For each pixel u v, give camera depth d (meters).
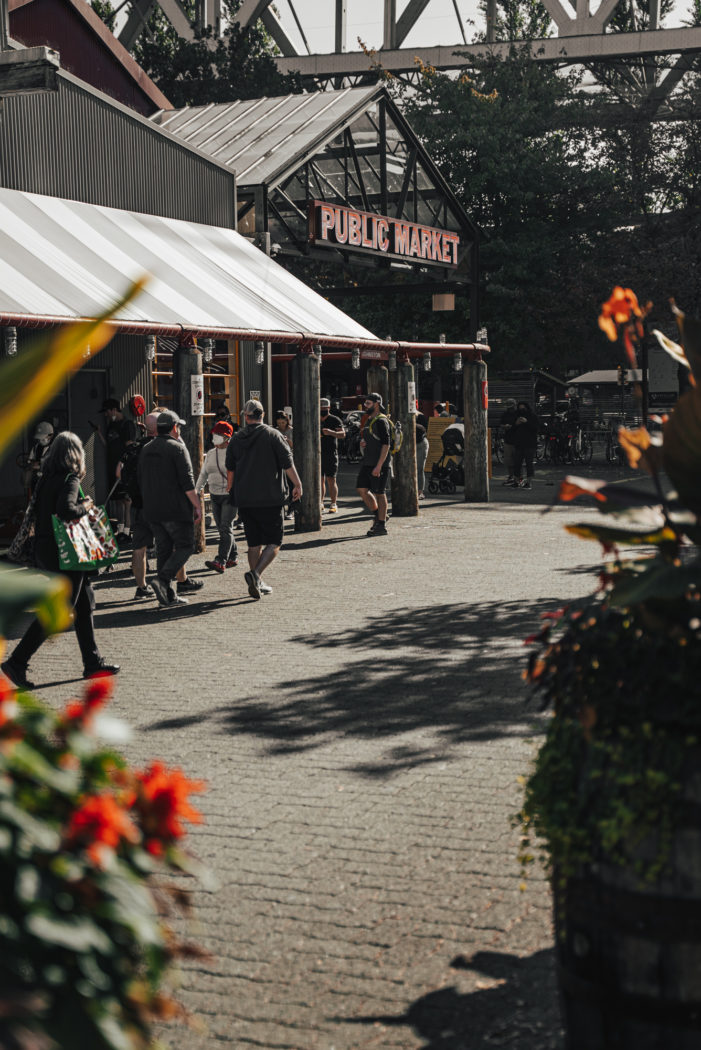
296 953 4.12
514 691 7.97
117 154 19.28
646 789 2.92
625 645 3.07
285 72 55.81
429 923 4.34
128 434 17.78
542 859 3.34
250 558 12.31
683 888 2.92
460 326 41.16
